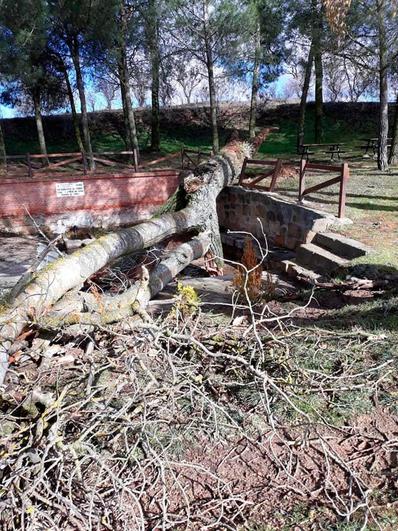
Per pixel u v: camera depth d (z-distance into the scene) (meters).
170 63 16.17
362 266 5.71
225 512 2.18
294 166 13.61
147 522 2.11
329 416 2.81
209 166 8.56
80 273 4.44
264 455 2.53
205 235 7.25
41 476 2.03
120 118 25.11
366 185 10.76
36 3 12.31
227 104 27.16
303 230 7.66
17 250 9.90
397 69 13.59
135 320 3.63
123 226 12.45
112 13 13.44
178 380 2.94
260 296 5.13
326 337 3.69
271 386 2.78
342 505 2.17
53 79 17.45
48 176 11.72
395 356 3.37
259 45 15.98
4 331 3.38
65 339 3.88
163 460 2.31
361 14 11.02
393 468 2.39
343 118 24.08
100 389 2.73
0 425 2.49
